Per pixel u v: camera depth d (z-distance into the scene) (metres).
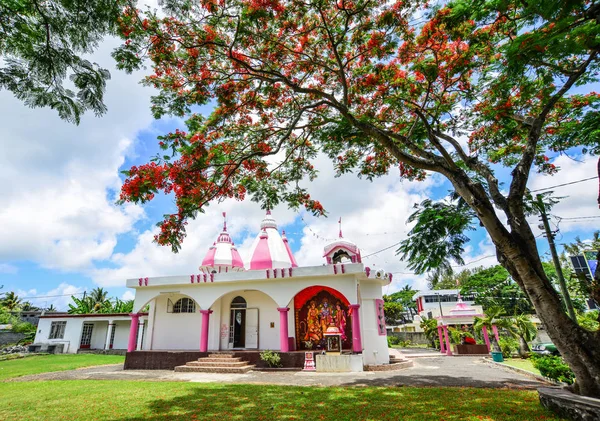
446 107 10.58
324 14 9.00
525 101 9.44
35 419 7.01
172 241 8.52
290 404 7.93
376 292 16.14
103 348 28.25
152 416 7.03
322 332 16.47
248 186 11.47
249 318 17.58
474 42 8.17
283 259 19.31
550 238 11.55
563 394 6.48
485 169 8.50
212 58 9.10
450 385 10.38
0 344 33.62
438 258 9.05
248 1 7.66
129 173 7.66
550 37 5.48
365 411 7.09
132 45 6.21
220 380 12.17
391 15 8.06
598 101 9.49
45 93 5.05
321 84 10.70
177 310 18.23
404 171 11.42
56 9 4.89
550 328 6.54
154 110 9.09
